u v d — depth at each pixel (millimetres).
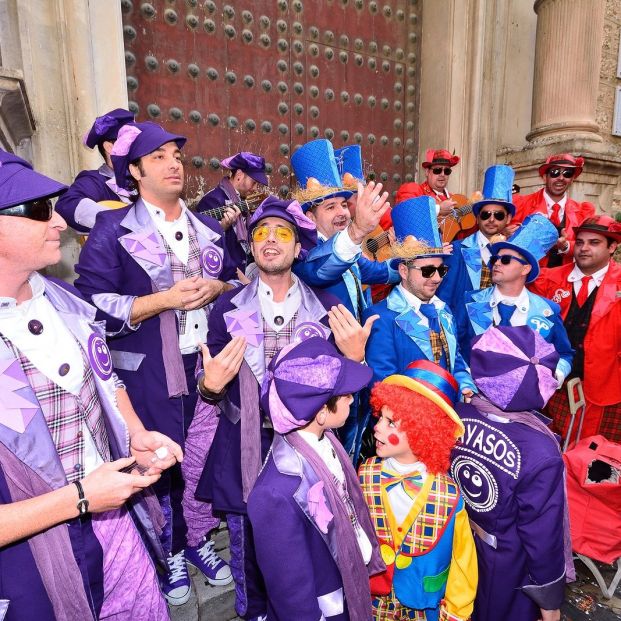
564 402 2967
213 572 2234
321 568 1339
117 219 1840
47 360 1101
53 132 3135
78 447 1153
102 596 1268
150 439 1335
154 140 1705
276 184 4672
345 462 1471
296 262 1950
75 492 1003
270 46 4477
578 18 4863
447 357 2156
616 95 5598
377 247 3129
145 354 1843
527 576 1732
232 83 4316
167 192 1807
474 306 2473
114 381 1378
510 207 3018
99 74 3318
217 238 2047
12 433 1003
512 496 1653
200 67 4137
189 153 4180
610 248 2904
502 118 5441
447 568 1607
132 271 1819
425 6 5266
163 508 2059
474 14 5035
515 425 1733
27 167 1021
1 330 1046
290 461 1297
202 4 4086
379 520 1611
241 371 1705
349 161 2676
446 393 1592
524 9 5316
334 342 1745
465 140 5273
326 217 2244
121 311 1708
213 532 2598
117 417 1275
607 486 2174
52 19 3053
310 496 1255
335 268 1812
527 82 5508
